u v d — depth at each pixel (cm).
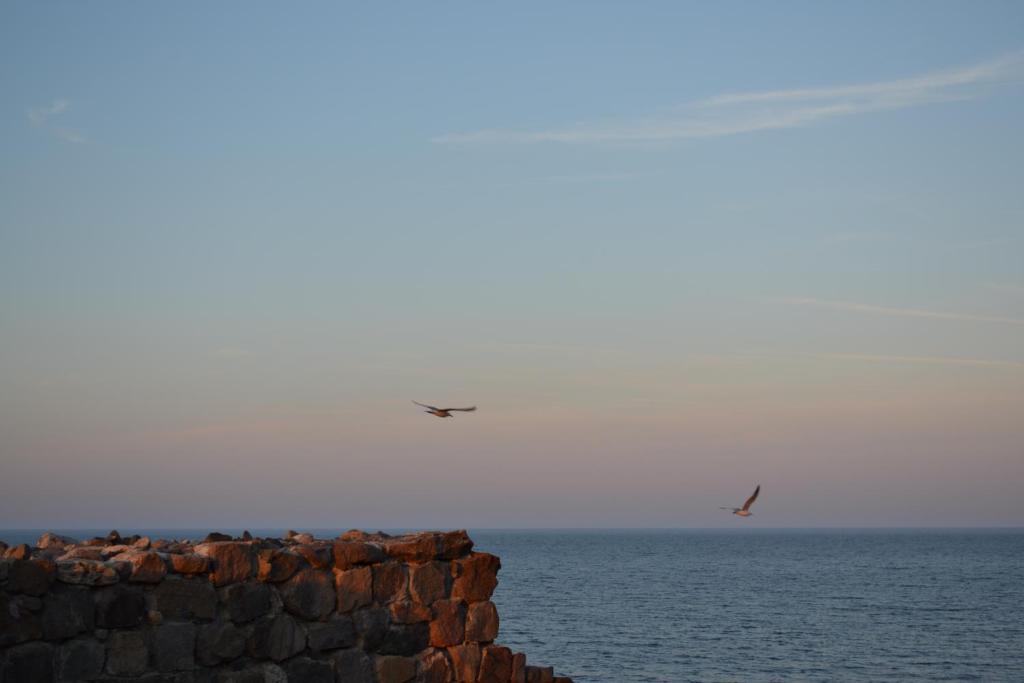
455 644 1366
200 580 1198
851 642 5622
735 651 5206
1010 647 5453
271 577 1238
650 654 5072
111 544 1269
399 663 1319
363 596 1305
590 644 5434
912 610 7581
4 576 1067
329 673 1270
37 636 1085
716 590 9688
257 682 1220
